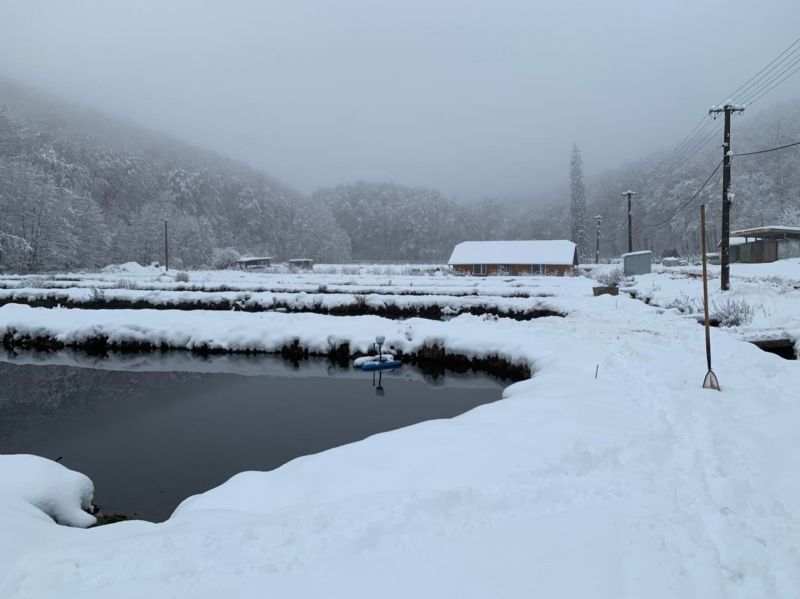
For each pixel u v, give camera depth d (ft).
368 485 17.44
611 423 22.15
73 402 43.78
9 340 63.77
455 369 51.42
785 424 20.65
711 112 74.43
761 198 230.89
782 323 48.73
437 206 431.02
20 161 176.65
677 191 276.21
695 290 74.69
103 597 10.91
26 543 14.08
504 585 11.09
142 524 16.42
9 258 153.28
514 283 110.42
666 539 12.64
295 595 10.89
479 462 18.29
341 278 134.10
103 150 299.38
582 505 14.71
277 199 372.79
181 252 226.17
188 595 10.94
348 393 44.98
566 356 39.37
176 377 51.08
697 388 26.84
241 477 19.75
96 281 117.80
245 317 65.36
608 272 123.13
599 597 10.61
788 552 12.03
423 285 105.40
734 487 15.33
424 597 10.77
